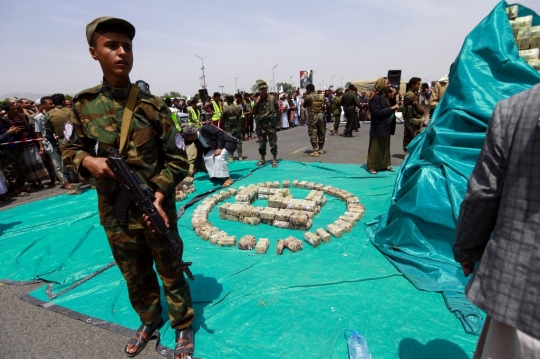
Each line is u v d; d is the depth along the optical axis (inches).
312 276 130.3
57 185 329.1
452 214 131.3
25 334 110.5
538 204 42.9
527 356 44.1
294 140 516.4
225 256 151.4
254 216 191.0
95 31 74.2
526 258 44.1
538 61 157.6
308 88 378.9
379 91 267.1
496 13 159.3
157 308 104.0
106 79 80.6
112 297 126.6
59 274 146.9
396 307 110.0
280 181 279.9
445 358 89.0
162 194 84.2
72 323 114.4
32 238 190.5
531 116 43.3
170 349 98.7
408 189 153.9
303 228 175.5
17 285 141.7
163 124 83.6
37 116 302.0
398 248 143.0
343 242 159.0
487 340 52.4
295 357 92.7
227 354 94.7
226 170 271.1
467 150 144.6
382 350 92.8
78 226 202.8
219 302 117.5
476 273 52.3
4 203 275.1
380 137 272.1
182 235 179.8
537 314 42.7
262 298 118.1
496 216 51.8
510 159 45.9
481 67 154.3
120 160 77.2
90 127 79.7
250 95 619.2
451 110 153.5
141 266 96.0
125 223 84.8
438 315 105.4
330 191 232.4
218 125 441.1
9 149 288.7
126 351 98.3
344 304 112.8
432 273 124.3
